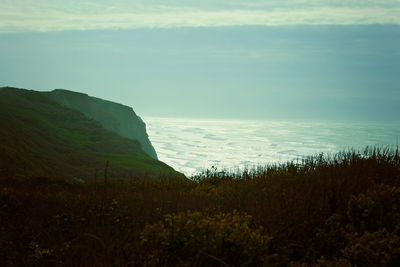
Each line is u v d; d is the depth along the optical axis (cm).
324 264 438
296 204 638
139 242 538
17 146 4597
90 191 1267
